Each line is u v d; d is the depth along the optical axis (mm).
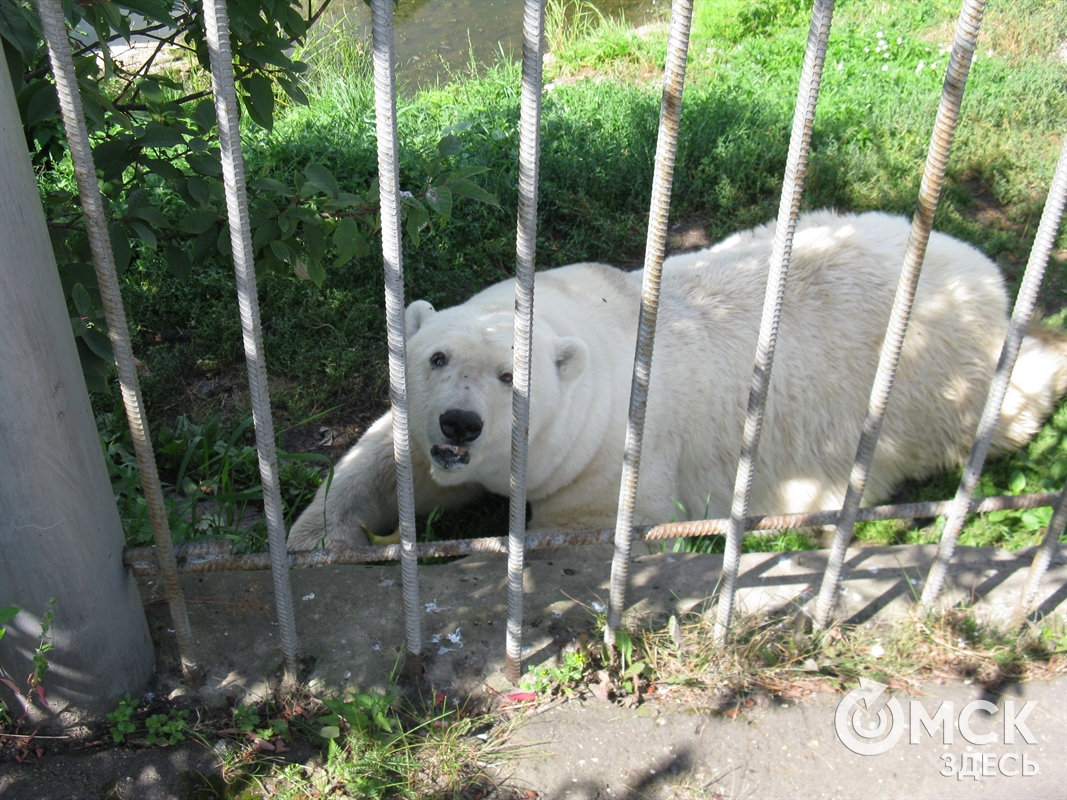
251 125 6516
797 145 1875
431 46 10109
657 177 1893
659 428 3994
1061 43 8742
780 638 2758
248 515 4094
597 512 4020
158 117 2967
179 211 5094
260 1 2830
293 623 2469
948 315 4344
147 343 5102
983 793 2420
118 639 2396
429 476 4098
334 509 3918
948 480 4477
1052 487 4098
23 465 2002
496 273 5676
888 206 6250
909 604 2885
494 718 2562
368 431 4168
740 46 9219
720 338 4188
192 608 2764
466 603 2863
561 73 9344
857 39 8867
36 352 1936
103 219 1850
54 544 2133
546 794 2393
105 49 2422
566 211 6062
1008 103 7309
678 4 1672
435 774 2420
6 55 2252
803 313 4273
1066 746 2535
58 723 2439
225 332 4992
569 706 2590
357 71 9102
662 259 1991
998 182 6488
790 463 4312
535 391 3441
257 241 2965
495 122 6840
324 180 2779
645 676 2662
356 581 2904
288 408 4742
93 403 4449
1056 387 4539
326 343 5035
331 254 5328
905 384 4305
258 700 2559
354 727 2412
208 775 2398
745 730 2543
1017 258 5789
